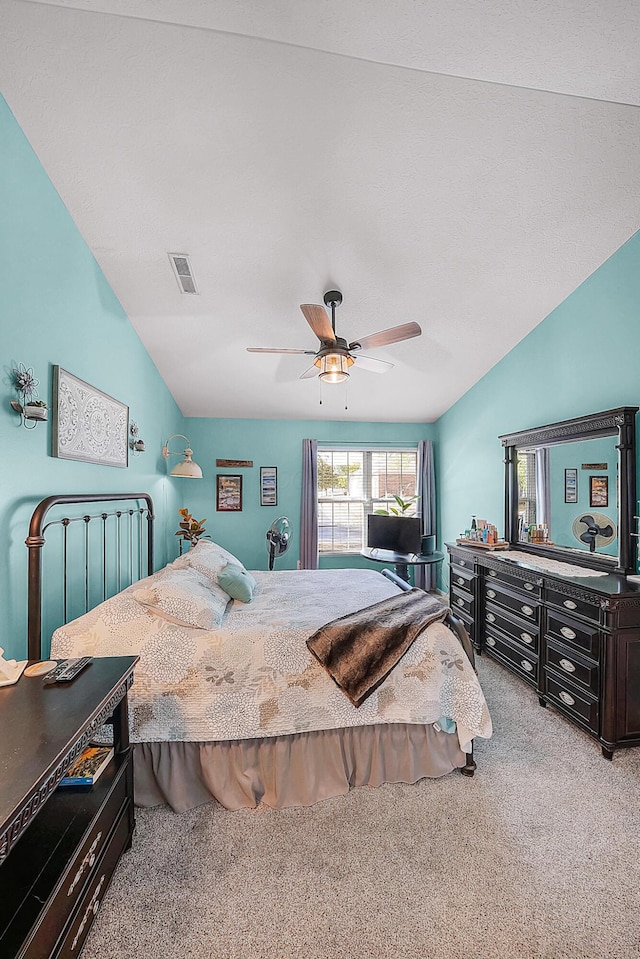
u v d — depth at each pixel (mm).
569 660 2441
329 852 1581
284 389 4508
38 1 1338
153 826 1710
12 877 1088
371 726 1952
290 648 1928
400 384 4496
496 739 2320
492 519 4199
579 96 1706
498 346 3805
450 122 1874
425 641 2008
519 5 1324
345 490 5578
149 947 1255
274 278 2805
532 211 2379
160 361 3785
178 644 1875
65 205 2156
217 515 5160
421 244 2574
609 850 1593
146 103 1723
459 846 1606
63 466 2119
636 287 2611
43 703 1215
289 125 1839
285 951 1245
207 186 2113
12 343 1714
